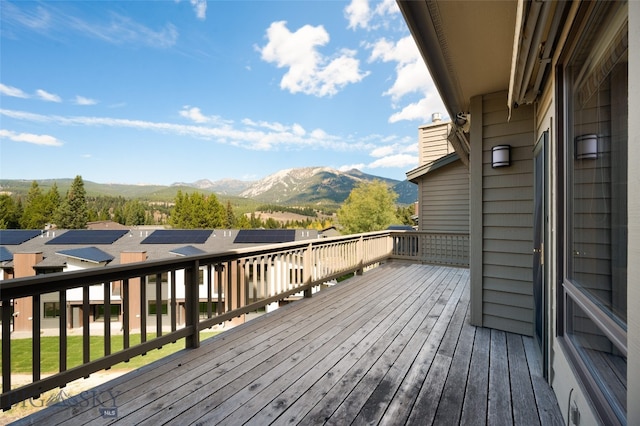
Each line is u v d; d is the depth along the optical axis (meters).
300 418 1.79
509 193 3.17
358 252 6.21
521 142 3.10
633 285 0.88
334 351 2.71
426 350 2.73
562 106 1.75
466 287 5.17
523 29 1.50
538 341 2.62
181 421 1.75
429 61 2.44
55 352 7.95
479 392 2.06
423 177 9.02
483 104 3.33
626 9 1.02
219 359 2.54
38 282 1.78
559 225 1.81
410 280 5.71
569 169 1.71
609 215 1.24
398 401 1.96
